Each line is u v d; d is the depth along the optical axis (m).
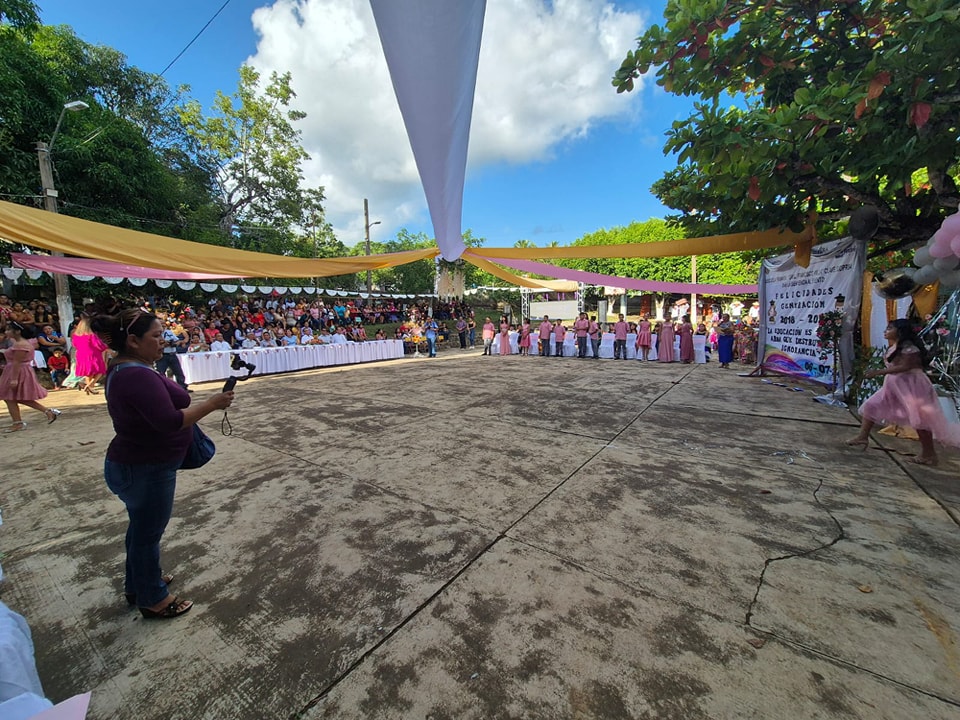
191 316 12.98
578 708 1.53
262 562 2.48
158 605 2.00
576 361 13.07
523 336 15.55
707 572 2.30
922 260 4.43
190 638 1.91
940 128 3.42
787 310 8.32
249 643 1.87
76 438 5.19
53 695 1.62
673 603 2.06
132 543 1.93
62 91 10.34
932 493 3.22
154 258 5.20
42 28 12.77
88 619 2.04
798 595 2.10
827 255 6.98
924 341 5.14
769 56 3.91
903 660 1.70
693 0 3.56
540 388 8.19
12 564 2.50
